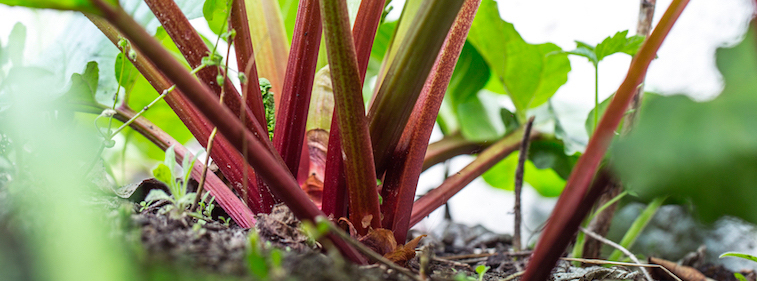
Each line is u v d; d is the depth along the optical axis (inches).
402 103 25.2
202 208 27.7
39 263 17.8
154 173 23.4
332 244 23.3
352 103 23.9
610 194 32.6
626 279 27.7
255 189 26.9
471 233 40.6
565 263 30.5
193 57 25.3
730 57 19.5
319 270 21.3
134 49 26.6
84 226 19.0
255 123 25.5
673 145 17.4
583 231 32.2
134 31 20.3
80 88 29.2
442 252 36.3
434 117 26.7
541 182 50.5
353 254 23.7
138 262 19.9
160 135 29.9
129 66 30.1
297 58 26.4
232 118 21.4
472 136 38.7
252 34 30.6
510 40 36.5
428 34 23.9
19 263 18.4
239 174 26.8
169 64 20.6
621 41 28.4
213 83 25.2
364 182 24.8
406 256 25.0
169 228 22.8
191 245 21.6
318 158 28.7
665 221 44.4
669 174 16.9
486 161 33.1
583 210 21.5
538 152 39.4
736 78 19.2
